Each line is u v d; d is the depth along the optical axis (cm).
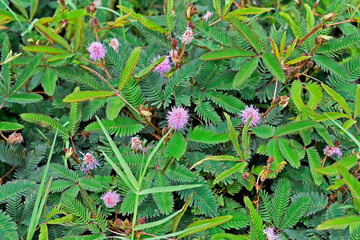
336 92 80
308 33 83
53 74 84
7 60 81
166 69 82
